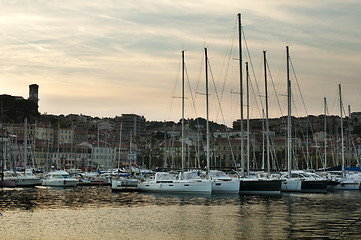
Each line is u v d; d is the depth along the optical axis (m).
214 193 79.69
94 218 52.44
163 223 48.81
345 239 40.47
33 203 68.00
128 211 58.44
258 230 44.53
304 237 41.28
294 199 71.81
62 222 49.53
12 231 44.22
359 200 70.44
